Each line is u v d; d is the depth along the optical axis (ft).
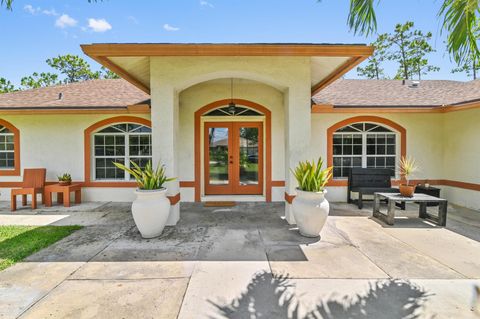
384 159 27.09
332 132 26.30
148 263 11.94
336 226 17.58
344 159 26.99
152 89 17.11
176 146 18.24
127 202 25.77
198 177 25.63
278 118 25.62
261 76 17.56
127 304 8.84
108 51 15.11
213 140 26.73
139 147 26.89
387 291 9.62
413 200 17.80
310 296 9.30
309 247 13.85
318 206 14.83
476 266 11.64
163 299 9.13
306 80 17.39
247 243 14.46
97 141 26.84
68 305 8.75
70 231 16.48
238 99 25.48
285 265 11.74
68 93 30.40
